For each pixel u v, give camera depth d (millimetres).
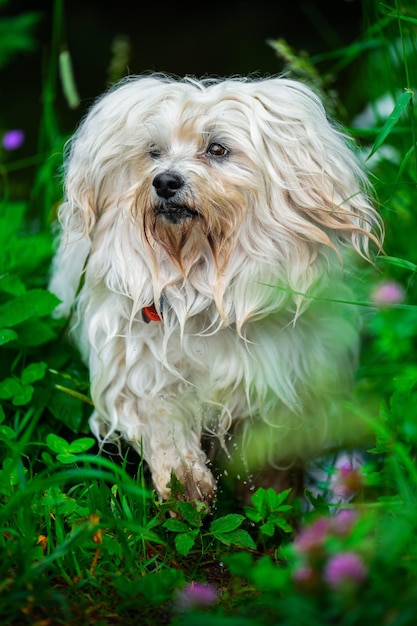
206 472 4020
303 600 2459
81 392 4484
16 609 2721
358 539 2688
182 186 3684
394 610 2414
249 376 3967
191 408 4082
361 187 4023
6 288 4352
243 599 2945
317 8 14219
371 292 4570
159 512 3709
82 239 4273
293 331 4016
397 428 3623
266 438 4172
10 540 3209
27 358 4465
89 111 4199
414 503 3078
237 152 3797
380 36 5027
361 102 6844
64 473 3219
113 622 2855
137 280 3924
